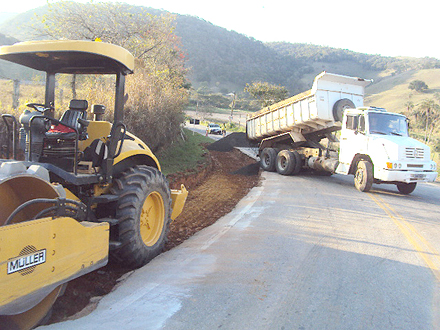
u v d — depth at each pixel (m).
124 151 5.04
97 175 4.49
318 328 3.46
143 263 5.07
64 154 4.62
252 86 43.09
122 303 3.83
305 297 4.11
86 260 3.62
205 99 83.69
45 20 14.96
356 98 14.96
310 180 14.57
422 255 5.81
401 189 12.72
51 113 4.99
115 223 4.58
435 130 45.25
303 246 5.96
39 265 3.04
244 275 4.66
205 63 132.38
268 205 9.16
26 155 4.63
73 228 3.42
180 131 17.78
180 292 4.12
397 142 11.70
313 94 14.04
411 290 4.45
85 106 5.04
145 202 5.22
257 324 3.49
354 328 3.49
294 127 15.91
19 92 8.57
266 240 6.19
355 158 12.91
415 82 99.88
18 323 3.29
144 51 17.91
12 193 3.34
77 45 4.11
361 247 6.07
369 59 161.00
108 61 4.52
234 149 23.72
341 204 9.69
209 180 13.90
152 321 3.45
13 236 2.79
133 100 12.06
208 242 6.09
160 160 14.09
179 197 6.35
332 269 5.01
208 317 3.57
